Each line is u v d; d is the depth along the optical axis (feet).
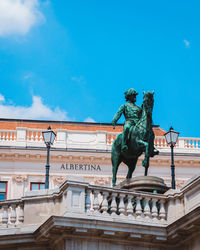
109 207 64.64
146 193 63.87
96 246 60.18
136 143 71.72
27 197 63.98
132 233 60.49
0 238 61.93
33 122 148.97
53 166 138.41
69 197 60.39
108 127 149.59
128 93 74.95
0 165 137.39
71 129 146.82
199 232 59.57
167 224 63.46
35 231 61.46
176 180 138.72
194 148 142.41
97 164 139.85
